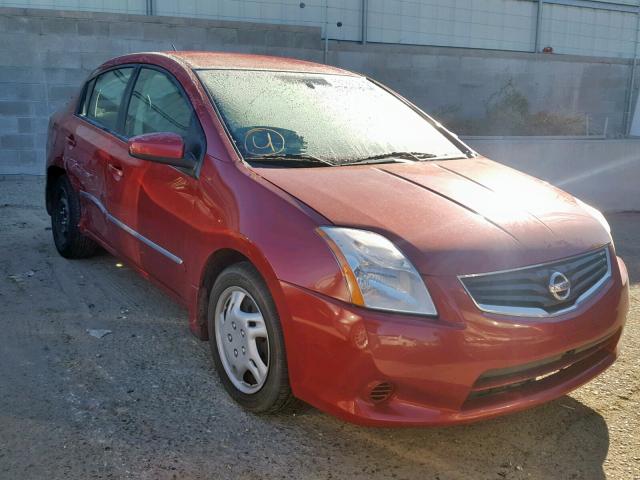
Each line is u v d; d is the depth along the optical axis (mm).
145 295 4570
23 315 4133
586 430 3143
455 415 2580
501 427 3135
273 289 2771
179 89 3791
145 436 2871
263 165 3254
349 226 2721
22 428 2879
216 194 3189
